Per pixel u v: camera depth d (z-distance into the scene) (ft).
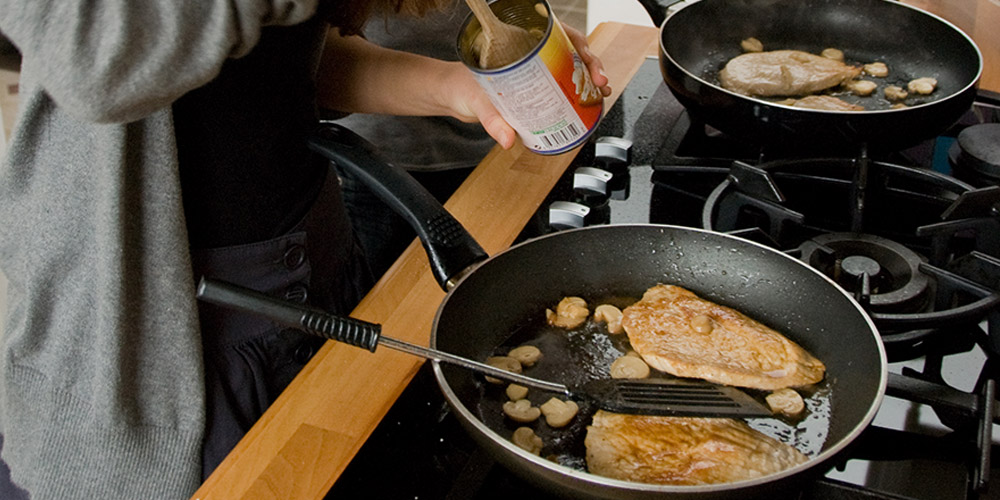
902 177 4.62
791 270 3.88
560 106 3.91
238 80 3.96
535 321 3.95
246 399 4.22
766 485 3.20
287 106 4.15
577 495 3.28
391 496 3.51
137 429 4.01
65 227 3.87
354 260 4.77
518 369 3.77
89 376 4.01
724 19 5.36
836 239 4.24
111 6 3.26
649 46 5.60
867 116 4.34
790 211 4.24
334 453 3.60
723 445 3.49
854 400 3.58
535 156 4.77
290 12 3.46
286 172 4.23
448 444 3.61
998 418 3.58
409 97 4.51
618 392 3.63
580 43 4.20
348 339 3.52
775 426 3.59
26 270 3.97
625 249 4.04
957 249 4.22
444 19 5.40
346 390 3.77
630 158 4.72
